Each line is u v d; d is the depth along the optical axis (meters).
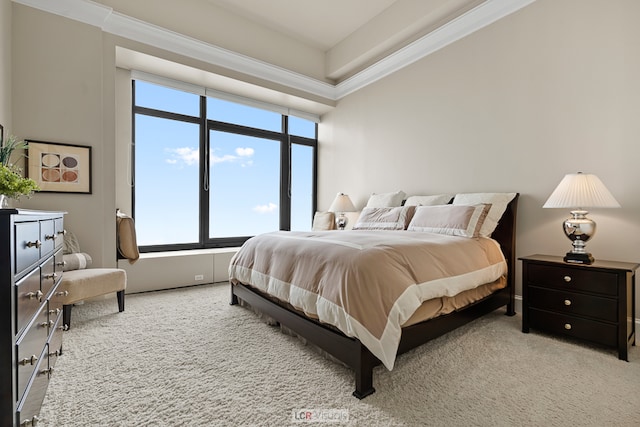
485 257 2.21
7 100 2.39
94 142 2.84
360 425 1.20
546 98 2.50
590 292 1.90
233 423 1.21
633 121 2.09
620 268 1.79
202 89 3.93
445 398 1.38
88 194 2.82
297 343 1.95
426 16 3.22
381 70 3.94
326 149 4.99
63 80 2.69
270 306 2.12
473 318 2.10
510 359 1.76
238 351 1.83
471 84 3.02
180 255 3.43
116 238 3.01
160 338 2.02
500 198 2.62
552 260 2.11
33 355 1.09
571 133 2.37
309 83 4.39
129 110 3.46
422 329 1.66
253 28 3.86
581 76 2.32
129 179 3.48
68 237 2.64
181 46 3.32
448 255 1.90
